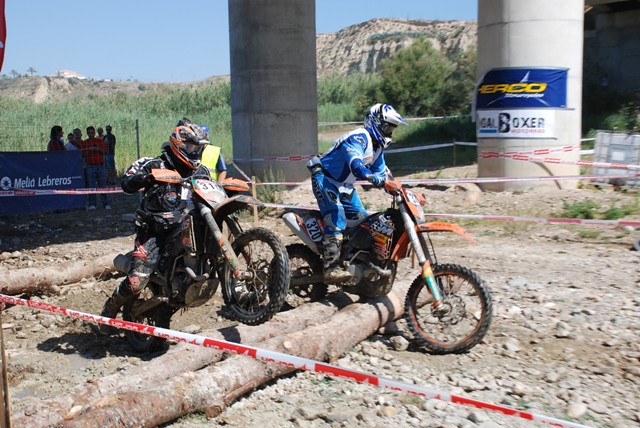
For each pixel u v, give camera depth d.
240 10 14.54
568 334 5.66
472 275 5.27
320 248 5.86
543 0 12.73
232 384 4.50
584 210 10.75
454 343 5.34
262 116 14.66
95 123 31.06
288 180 14.80
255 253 6.70
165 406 4.14
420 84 36.94
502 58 13.06
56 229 12.35
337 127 35.97
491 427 4.13
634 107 24.38
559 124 12.96
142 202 5.39
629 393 4.64
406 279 6.54
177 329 6.19
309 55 14.88
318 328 5.26
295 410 4.43
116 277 8.24
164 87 88.06
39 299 7.41
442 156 21.86
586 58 27.88
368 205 12.27
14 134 22.91
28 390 4.97
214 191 5.23
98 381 4.39
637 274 7.50
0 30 4.30
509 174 13.17
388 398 4.60
